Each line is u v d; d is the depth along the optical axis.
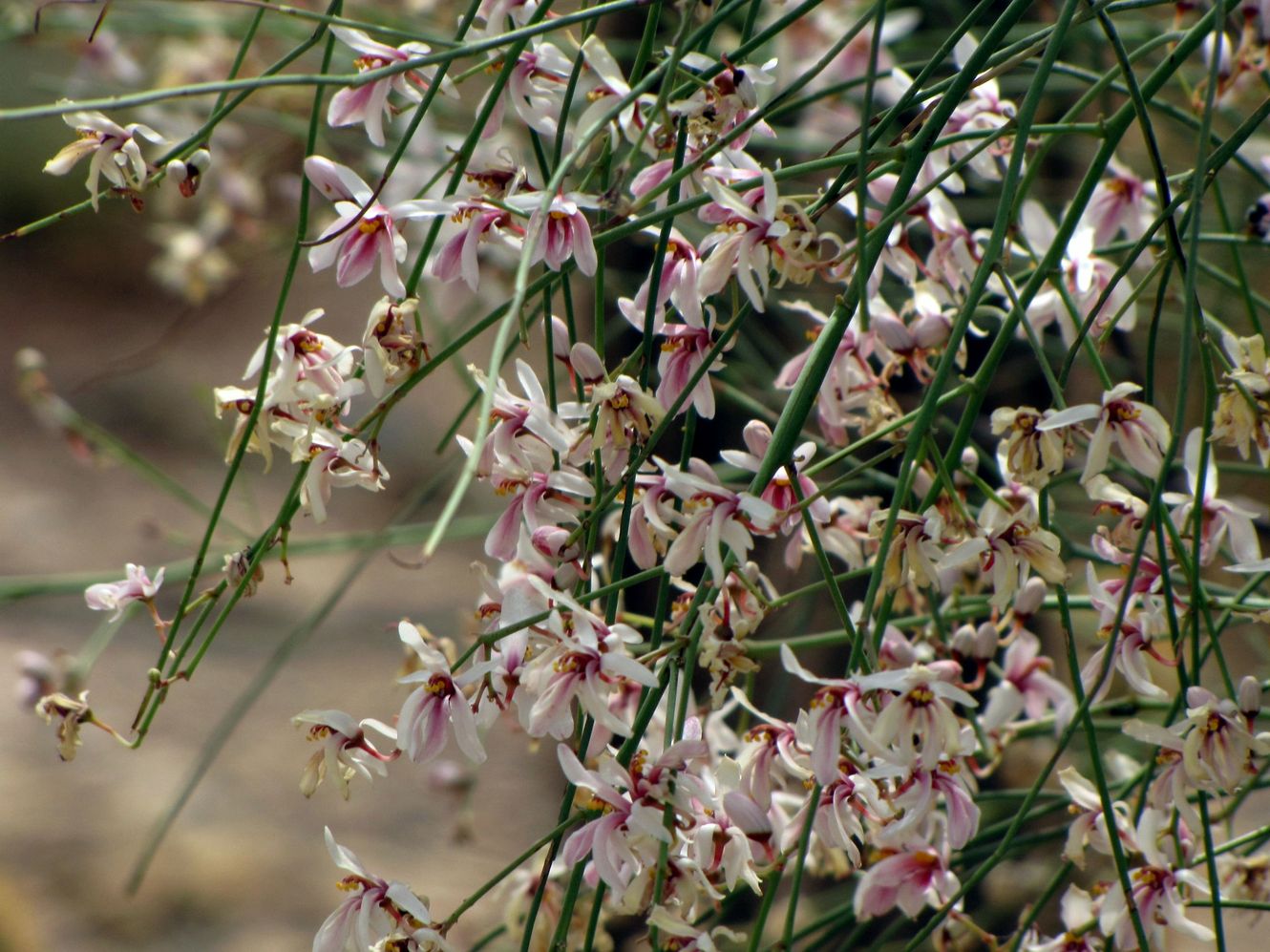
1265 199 0.92
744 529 0.83
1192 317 0.83
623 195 0.87
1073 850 0.88
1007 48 0.88
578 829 0.85
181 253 1.50
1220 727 0.85
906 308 0.92
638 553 0.85
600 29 1.37
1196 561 0.85
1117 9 0.87
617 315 1.28
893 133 0.98
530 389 0.85
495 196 0.86
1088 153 1.18
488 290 1.28
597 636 0.83
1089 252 0.91
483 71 0.87
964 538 0.85
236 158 1.50
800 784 0.94
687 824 0.84
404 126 1.27
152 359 1.00
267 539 0.86
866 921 0.88
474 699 0.85
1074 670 0.86
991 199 1.16
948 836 0.85
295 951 1.72
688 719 0.85
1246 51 0.91
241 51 0.89
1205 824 0.85
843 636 0.90
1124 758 0.96
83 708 0.87
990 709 0.93
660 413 0.85
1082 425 0.85
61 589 1.06
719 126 0.86
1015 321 0.85
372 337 0.85
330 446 0.86
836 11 1.21
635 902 0.83
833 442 0.90
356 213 0.85
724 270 0.85
